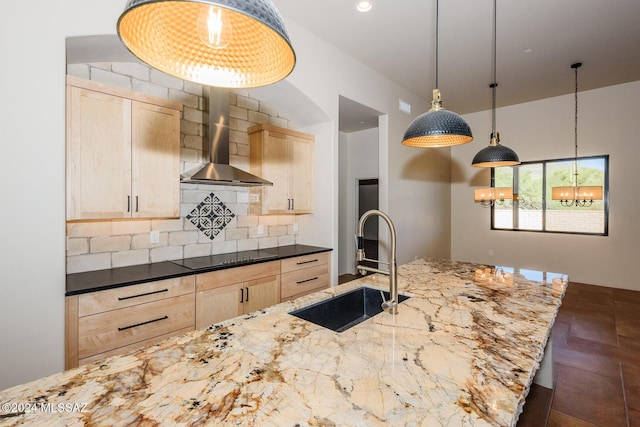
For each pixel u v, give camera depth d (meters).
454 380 0.94
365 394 0.86
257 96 3.64
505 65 4.21
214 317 2.69
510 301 1.70
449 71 4.42
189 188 3.17
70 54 2.31
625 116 4.88
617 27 3.30
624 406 2.17
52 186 1.85
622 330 3.42
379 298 1.97
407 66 4.26
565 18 3.13
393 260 1.54
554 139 5.50
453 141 2.01
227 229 3.49
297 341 1.21
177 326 2.45
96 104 2.31
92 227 2.56
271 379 0.94
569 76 4.60
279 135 3.63
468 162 6.52
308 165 3.96
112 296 2.11
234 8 0.68
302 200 3.89
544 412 2.12
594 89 5.12
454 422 0.75
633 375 2.55
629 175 4.86
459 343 1.19
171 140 2.72
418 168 5.55
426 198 5.81
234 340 1.21
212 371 0.99
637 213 4.81
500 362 1.05
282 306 1.64
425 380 0.94
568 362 2.77
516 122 5.89
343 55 3.87
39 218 1.81
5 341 1.73
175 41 0.94
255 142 3.59
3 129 1.71
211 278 2.67
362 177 5.97
